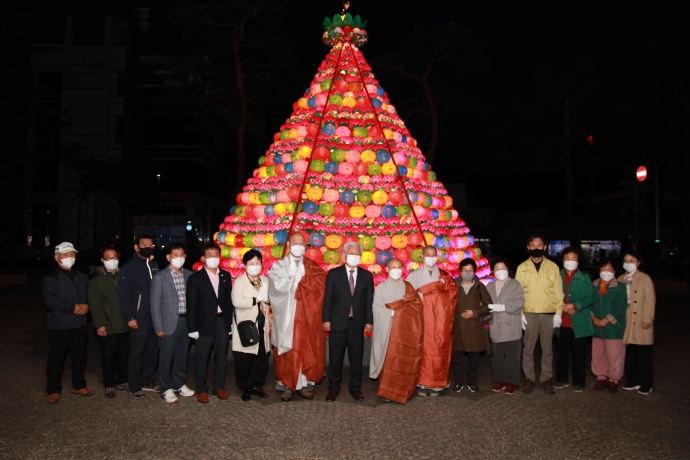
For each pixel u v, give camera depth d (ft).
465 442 16.69
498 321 22.54
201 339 20.90
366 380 24.54
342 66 33.06
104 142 136.67
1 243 130.93
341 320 21.35
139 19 144.77
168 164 131.03
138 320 21.40
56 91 137.90
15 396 21.33
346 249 21.74
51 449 15.96
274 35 74.23
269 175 31.63
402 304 21.39
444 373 21.76
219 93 84.33
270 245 28.78
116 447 16.12
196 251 127.75
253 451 15.84
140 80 135.95
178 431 17.52
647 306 22.17
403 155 31.35
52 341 20.54
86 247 134.00
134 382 21.42
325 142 30.27
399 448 16.14
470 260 22.99
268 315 21.70
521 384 22.93
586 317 22.56
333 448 16.11
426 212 30.71
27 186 140.36
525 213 141.18
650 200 119.55
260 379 21.58
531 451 16.01
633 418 19.11
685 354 30.25
